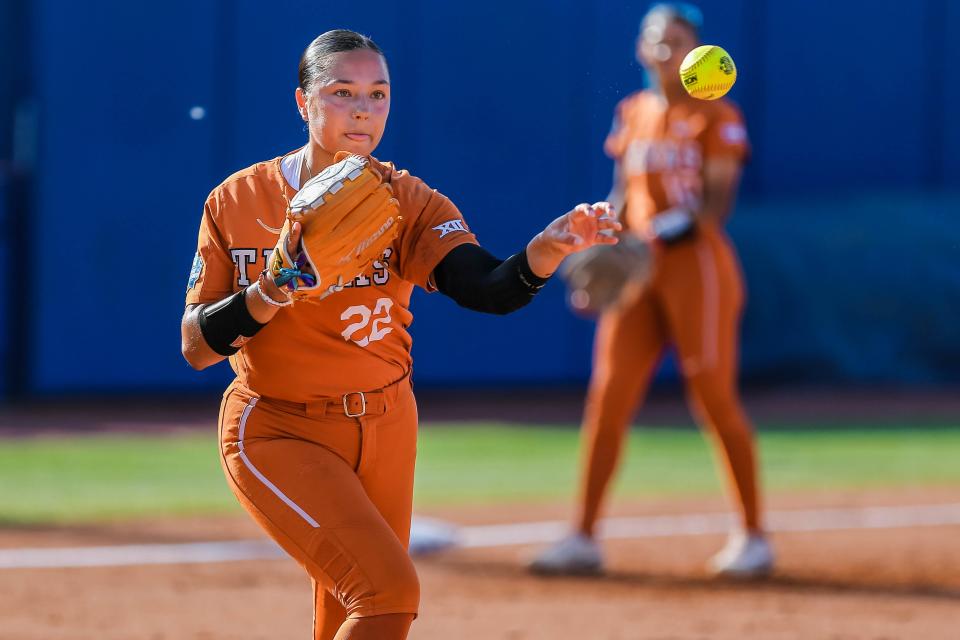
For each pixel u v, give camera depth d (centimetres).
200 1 5412
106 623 2123
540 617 2205
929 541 3034
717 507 3528
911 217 6669
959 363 6625
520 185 5709
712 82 1444
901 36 6875
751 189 6700
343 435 1312
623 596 2411
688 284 2575
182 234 5556
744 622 2169
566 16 5716
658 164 2620
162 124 5475
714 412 2605
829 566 2727
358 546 1229
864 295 6562
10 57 5500
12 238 5541
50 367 5525
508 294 1227
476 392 6194
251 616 2198
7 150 5522
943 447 4788
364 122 1279
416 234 1307
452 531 3034
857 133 6844
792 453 4616
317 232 1183
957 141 7031
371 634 1199
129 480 3816
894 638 2042
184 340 1284
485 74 5681
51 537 2938
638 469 4250
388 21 5553
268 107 5412
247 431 1320
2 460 4159
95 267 5522
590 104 5756
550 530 3139
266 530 1295
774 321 6512
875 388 6450
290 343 1288
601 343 2670
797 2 6675
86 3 5422
